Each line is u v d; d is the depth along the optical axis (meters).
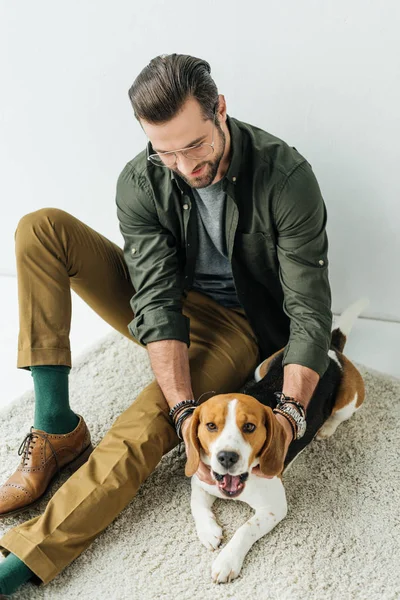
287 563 1.97
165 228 2.22
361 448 2.36
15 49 2.67
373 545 2.03
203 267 2.35
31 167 2.95
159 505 2.16
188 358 2.26
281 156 2.07
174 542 2.04
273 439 1.86
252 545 2.03
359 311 2.52
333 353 2.36
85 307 3.11
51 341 2.08
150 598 1.88
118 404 2.53
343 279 2.84
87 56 2.62
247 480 1.96
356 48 2.35
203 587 1.91
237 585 1.91
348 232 2.71
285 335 2.46
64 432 2.12
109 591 1.90
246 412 1.83
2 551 1.90
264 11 2.36
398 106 2.41
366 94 2.41
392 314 2.91
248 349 2.38
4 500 2.04
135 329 2.17
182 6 2.43
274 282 2.31
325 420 2.25
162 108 1.77
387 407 2.52
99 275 2.26
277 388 2.16
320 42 2.37
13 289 3.21
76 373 2.69
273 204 2.07
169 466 2.28
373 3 2.26
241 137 2.08
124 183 2.19
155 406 2.11
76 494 1.95
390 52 2.33
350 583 1.92
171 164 1.91
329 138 2.53
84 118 2.76
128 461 2.01
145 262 2.21
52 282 2.10
